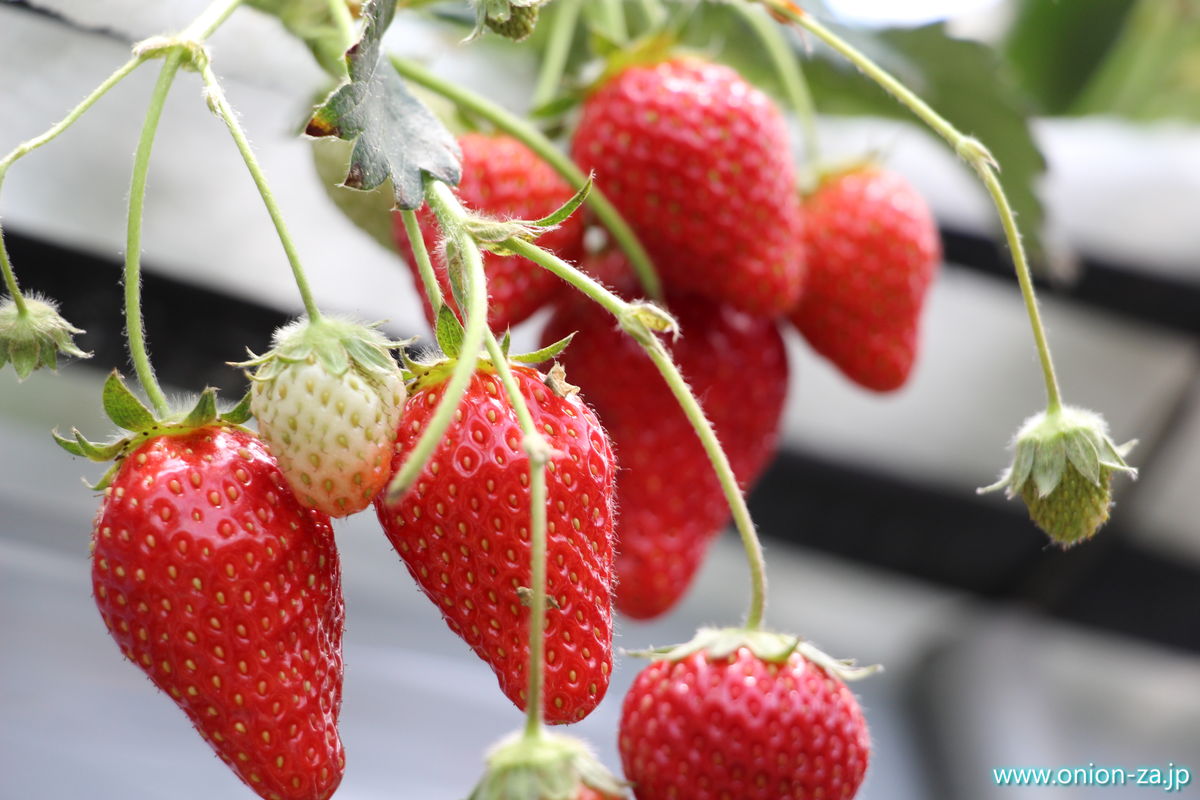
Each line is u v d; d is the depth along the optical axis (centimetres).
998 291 83
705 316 56
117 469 47
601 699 48
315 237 70
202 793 77
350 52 46
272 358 46
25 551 78
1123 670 95
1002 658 93
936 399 85
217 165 69
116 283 67
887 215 57
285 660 47
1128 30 73
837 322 58
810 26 51
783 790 49
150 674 47
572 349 55
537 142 52
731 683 49
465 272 46
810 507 85
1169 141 83
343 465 46
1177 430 87
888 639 97
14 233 65
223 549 47
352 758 82
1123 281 83
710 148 53
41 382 73
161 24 55
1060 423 50
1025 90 76
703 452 56
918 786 93
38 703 75
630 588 55
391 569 87
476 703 87
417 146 47
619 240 54
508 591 47
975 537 88
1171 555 90
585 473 48
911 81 61
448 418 43
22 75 62
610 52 54
